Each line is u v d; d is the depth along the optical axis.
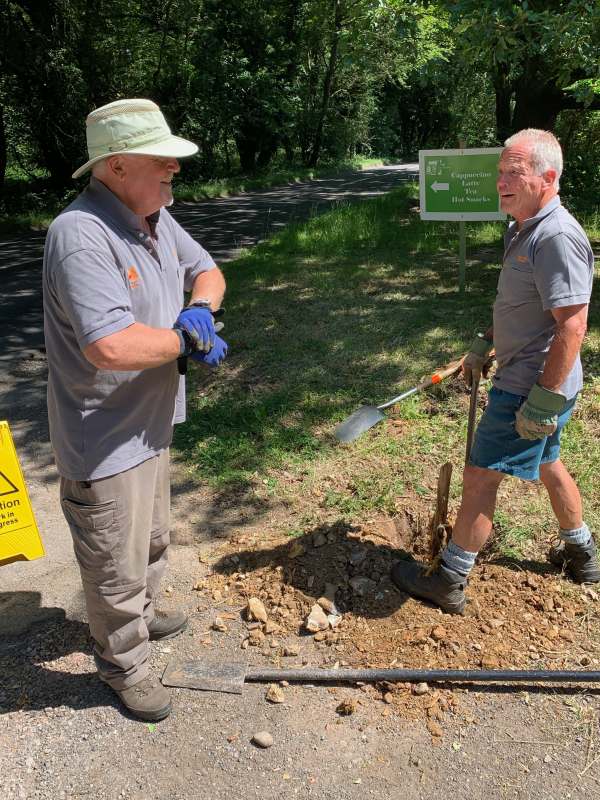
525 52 9.04
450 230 10.90
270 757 2.26
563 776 2.18
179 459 4.19
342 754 2.27
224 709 2.45
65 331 2.10
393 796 2.13
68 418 2.18
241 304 7.05
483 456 2.68
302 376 5.20
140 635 2.39
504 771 2.20
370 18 9.87
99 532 2.22
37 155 20.45
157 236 2.33
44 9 17.64
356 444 4.21
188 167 26.45
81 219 2.04
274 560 3.21
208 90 25.20
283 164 33.84
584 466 3.79
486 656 2.63
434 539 2.98
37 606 3.05
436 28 13.54
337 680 2.54
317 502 3.67
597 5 6.83
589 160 15.67
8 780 2.21
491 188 6.81
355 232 10.71
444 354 5.50
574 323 2.36
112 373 2.14
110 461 2.18
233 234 13.02
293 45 29.72
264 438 4.34
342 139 37.97
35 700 2.52
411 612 2.86
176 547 3.39
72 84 18.23
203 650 2.73
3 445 2.60
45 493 4.03
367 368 5.30
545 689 2.49
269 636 2.79
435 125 49.56
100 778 2.21
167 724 2.40
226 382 5.18
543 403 2.42
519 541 3.25
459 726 2.36
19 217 15.66
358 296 7.26
